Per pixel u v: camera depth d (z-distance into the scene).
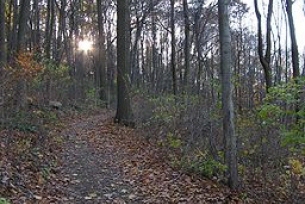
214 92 10.28
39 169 7.80
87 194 7.23
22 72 11.28
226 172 8.09
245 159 8.62
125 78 15.41
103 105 27.70
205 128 9.38
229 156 7.89
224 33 7.84
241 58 30.19
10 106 9.94
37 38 26.23
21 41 14.01
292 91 6.36
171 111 11.65
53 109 16.36
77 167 8.93
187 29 22.19
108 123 15.52
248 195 7.65
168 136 10.38
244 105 10.55
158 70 37.50
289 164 8.25
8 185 6.41
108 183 8.00
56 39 29.70
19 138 9.11
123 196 7.28
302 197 7.52
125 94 15.32
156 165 9.14
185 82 20.22
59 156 9.51
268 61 16.89
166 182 7.99
